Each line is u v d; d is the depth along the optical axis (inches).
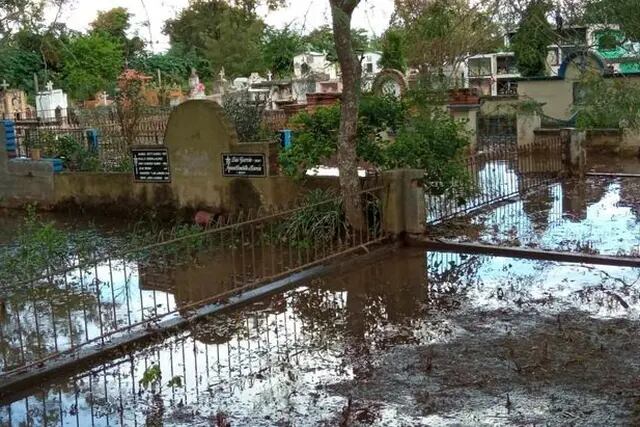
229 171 515.5
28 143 703.1
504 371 249.1
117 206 588.1
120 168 642.8
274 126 882.8
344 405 227.8
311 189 479.8
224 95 895.1
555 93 876.6
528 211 525.3
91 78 1299.2
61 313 339.0
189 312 322.0
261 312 326.6
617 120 244.2
